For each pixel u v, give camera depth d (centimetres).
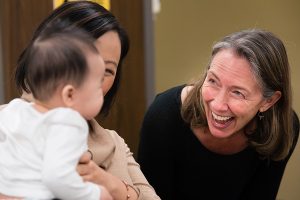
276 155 153
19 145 93
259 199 167
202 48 288
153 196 126
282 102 142
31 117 93
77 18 108
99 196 94
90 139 115
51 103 94
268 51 129
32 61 94
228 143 151
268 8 297
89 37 100
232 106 130
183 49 286
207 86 134
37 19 204
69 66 92
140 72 224
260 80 129
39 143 91
